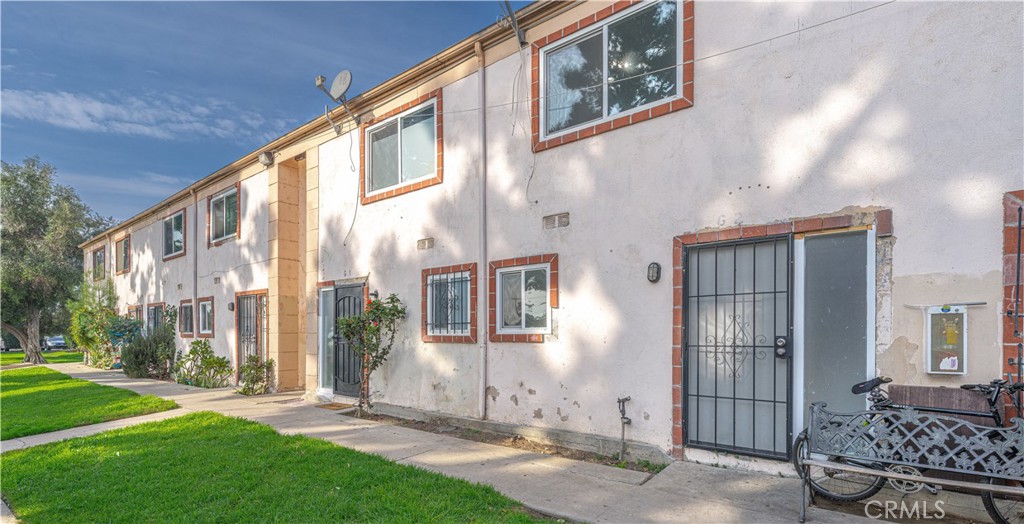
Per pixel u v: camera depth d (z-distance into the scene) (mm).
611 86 6000
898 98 4219
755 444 4824
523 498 4281
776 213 4754
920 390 3967
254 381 10797
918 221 4090
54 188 25234
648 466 5188
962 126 3947
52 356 29359
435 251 7707
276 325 11047
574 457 5598
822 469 4285
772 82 4836
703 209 5168
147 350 15141
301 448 5863
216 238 13867
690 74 5309
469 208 7281
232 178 12898
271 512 4023
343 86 8750
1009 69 3789
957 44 3996
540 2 6406
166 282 16547
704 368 5152
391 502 4152
